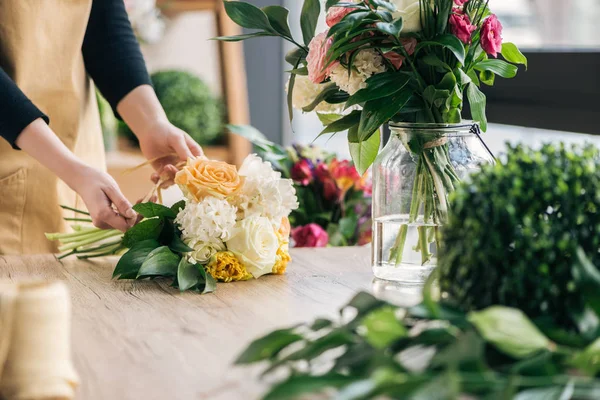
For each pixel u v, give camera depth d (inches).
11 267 54.5
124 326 39.6
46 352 29.6
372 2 43.0
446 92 43.6
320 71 44.7
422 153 44.7
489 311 26.4
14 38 67.1
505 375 27.5
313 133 134.2
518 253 31.9
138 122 67.1
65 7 68.3
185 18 123.3
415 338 28.7
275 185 50.6
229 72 119.4
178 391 30.5
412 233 45.8
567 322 31.6
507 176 33.4
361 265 54.3
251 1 130.6
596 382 26.0
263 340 29.3
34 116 57.8
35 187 69.7
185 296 46.0
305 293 46.5
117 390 30.6
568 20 77.7
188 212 48.8
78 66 71.2
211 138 121.3
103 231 57.6
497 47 44.1
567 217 32.7
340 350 33.7
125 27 70.9
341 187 74.1
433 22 43.9
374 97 43.0
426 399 23.4
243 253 49.4
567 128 75.6
